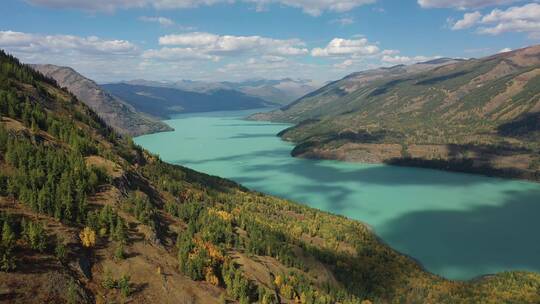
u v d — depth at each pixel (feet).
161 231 517.55
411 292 621.72
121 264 415.44
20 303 322.96
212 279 444.96
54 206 433.48
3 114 614.34
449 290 629.10
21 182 450.30
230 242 577.43
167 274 428.97
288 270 563.89
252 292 459.73
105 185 539.70
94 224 441.68
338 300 534.78
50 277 353.92
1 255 343.26
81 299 353.10
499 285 653.30
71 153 578.66
